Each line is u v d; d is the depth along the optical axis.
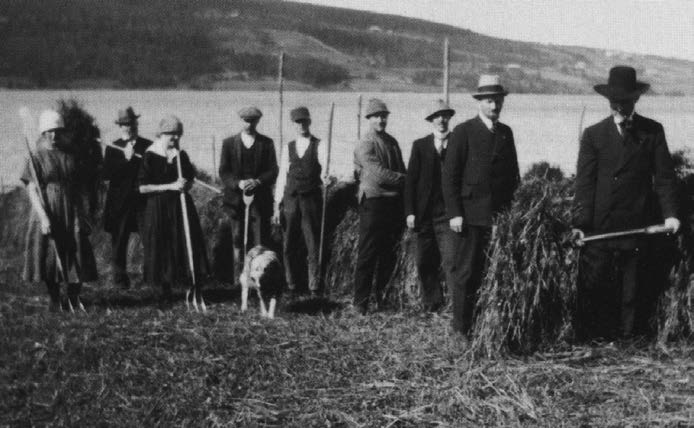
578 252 6.34
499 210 6.32
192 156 25.34
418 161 7.38
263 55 137.25
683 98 119.31
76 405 5.12
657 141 6.14
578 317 6.40
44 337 6.46
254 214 8.70
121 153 9.01
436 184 7.37
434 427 4.80
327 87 123.88
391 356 6.11
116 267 8.96
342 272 8.52
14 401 5.21
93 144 9.86
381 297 7.91
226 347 6.27
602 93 6.11
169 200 7.95
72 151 7.81
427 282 7.59
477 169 6.30
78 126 9.77
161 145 8.05
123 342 6.36
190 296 8.34
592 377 5.51
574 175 8.27
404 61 154.38
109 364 5.84
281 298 8.28
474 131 6.36
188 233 7.77
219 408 5.08
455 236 6.59
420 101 79.44
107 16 137.38
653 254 6.29
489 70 153.25
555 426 4.72
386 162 7.75
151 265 7.95
